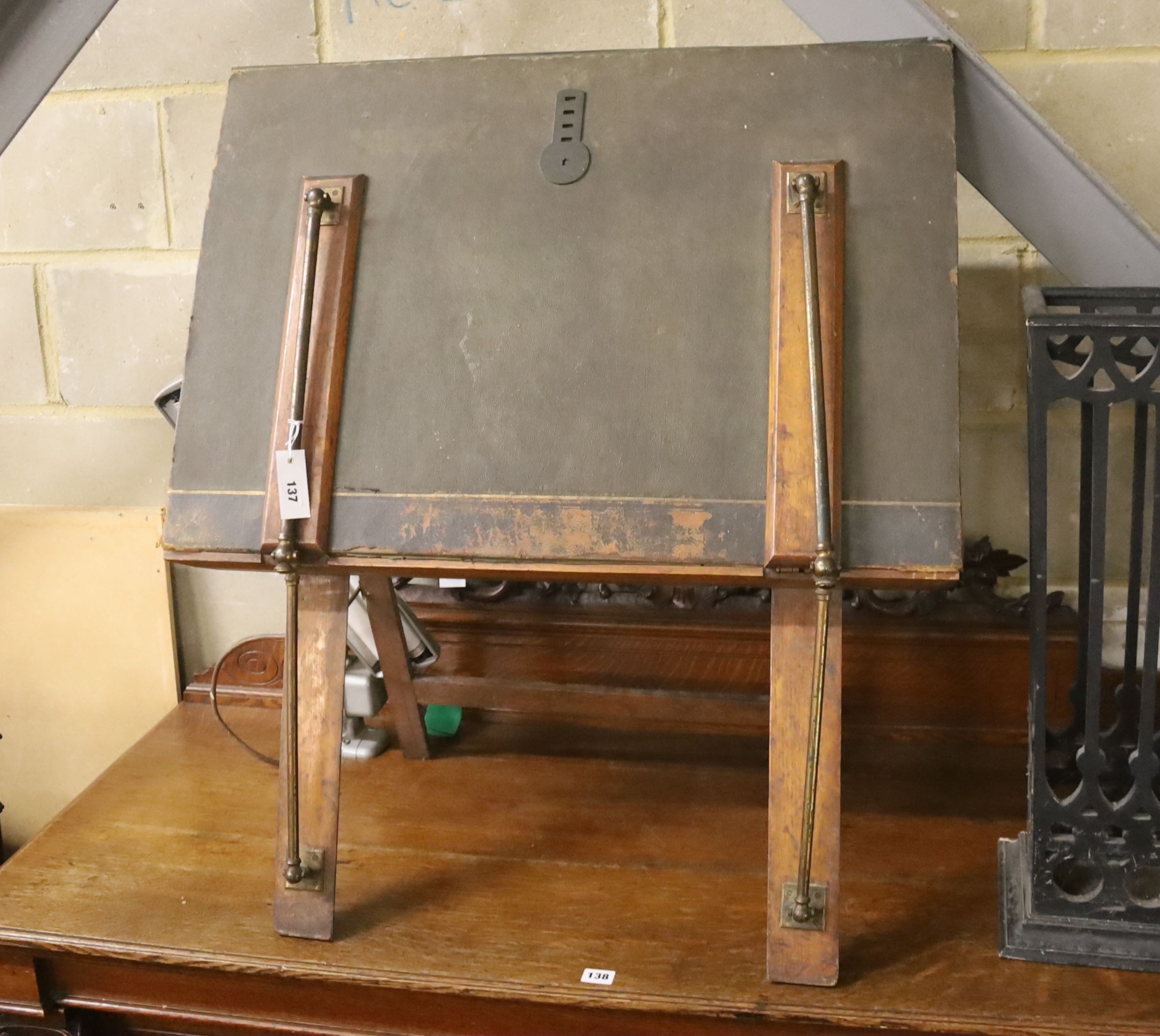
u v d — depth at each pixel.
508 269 1.04
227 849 1.22
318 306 1.04
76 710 1.62
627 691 1.45
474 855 1.20
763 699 1.42
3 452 1.60
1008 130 1.10
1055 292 1.09
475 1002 1.02
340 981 1.01
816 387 0.93
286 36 1.43
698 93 1.05
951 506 0.94
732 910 1.10
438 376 1.03
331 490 1.02
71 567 1.58
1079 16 1.30
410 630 1.40
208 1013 1.08
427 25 1.41
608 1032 1.00
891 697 1.43
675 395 0.99
